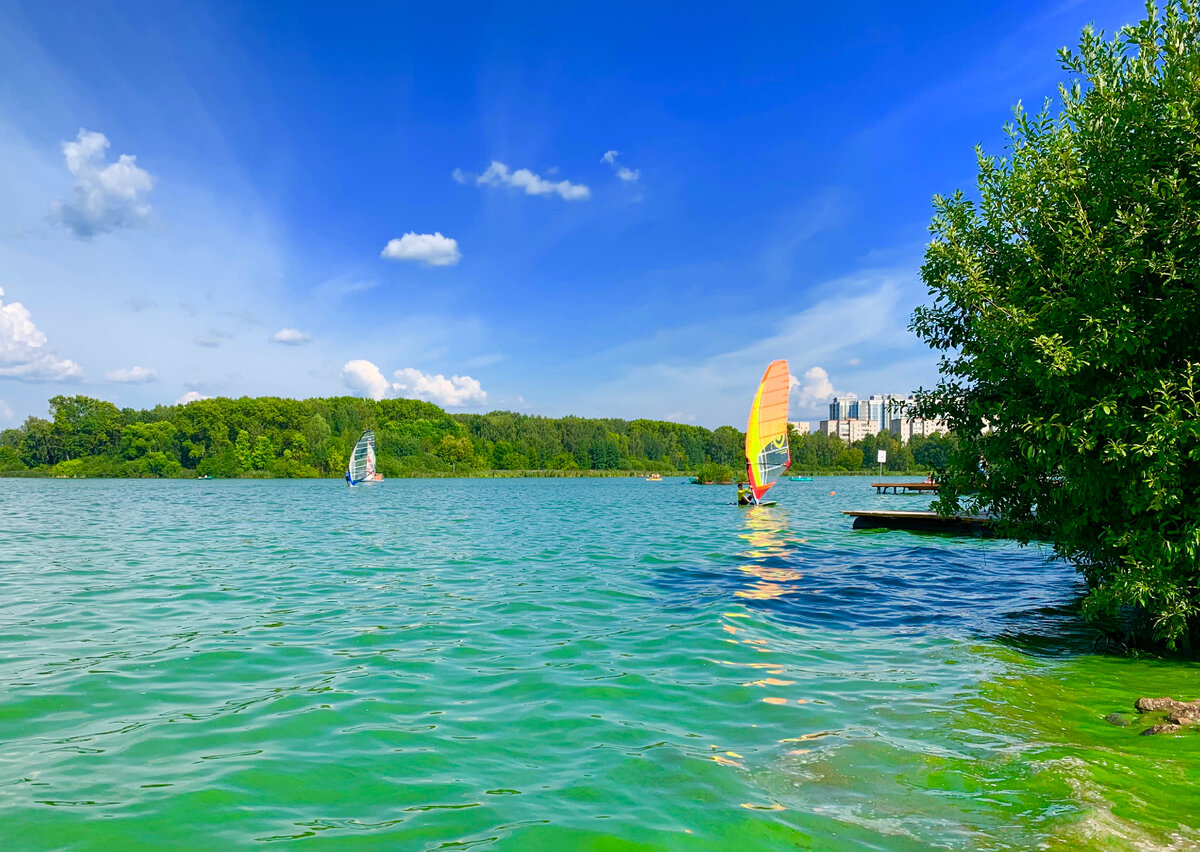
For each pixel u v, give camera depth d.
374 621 10.44
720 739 6.01
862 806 4.81
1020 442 8.67
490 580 14.13
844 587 13.49
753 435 36.94
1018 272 9.14
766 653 8.73
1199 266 7.41
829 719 6.50
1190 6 8.16
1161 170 8.07
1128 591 7.96
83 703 6.80
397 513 36.09
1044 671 8.10
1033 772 5.32
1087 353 7.85
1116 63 8.65
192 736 6.00
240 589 13.09
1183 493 7.70
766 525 27.27
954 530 22.78
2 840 4.26
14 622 10.28
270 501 49.72
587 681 7.57
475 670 7.96
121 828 4.44
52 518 32.22
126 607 11.40
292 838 4.33
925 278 10.03
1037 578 14.82
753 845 4.27
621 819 4.60
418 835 4.38
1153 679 7.84
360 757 5.58
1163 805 4.79
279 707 6.72
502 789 5.04
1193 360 7.96
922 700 7.04
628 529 25.77
